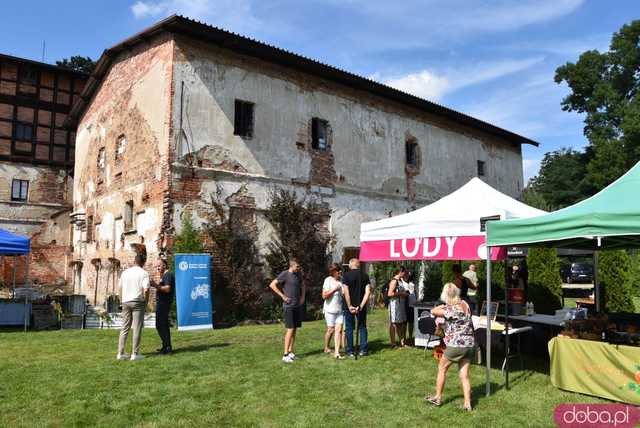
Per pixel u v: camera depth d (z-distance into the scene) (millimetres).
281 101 16688
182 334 11891
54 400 6203
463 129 24406
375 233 9523
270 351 9406
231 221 15047
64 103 29125
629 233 5723
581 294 23219
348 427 5348
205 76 14867
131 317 8773
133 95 16594
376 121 19938
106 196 18469
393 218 9305
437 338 9398
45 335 11609
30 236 27234
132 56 16953
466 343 5922
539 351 9219
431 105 21609
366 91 19641
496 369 8055
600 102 34719
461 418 5621
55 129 28703
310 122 17484
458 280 10039
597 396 6434
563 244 7984
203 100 14734
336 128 18344
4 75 27609
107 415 5688
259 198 15688
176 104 14188
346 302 8812
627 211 5773
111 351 9406
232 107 15375
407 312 10172
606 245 8625
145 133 15430
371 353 9180
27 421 5480
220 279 14367
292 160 16734
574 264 31172
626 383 6168
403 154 20922
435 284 19750
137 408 5926
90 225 20562
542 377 7512
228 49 15469
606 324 7070
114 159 17906
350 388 6812
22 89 28047
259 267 15414
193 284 13180
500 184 26516
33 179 27703
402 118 21125
